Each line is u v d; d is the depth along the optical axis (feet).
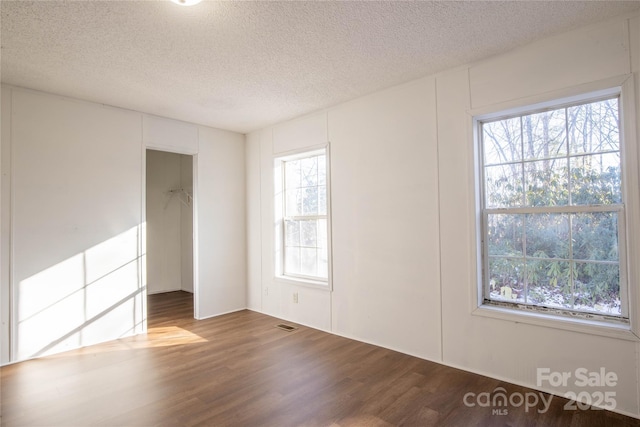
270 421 7.06
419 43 8.21
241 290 16.14
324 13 6.92
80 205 11.50
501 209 9.03
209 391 8.30
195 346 11.31
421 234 10.23
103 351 10.93
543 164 8.51
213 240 15.15
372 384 8.59
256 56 8.73
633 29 7.11
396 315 10.80
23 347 10.28
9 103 10.26
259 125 14.96
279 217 14.97
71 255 11.27
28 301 10.43
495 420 7.04
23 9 6.59
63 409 7.54
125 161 12.55
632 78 7.10
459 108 9.48
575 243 8.07
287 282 14.25
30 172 10.58
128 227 12.55
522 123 8.85
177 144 14.03
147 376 9.11
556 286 8.31
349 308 12.07
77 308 11.34
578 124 8.08
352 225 11.96
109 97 11.43
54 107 11.06
